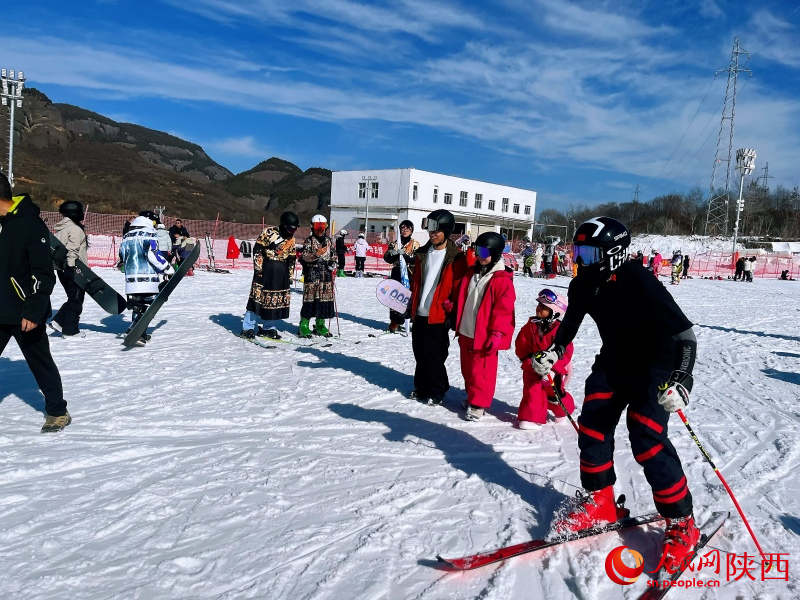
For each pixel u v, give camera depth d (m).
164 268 7.80
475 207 61.44
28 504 3.36
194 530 3.13
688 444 4.80
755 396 6.45
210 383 6.05
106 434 4.53
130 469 3.90
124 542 3.00
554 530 3.16
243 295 13.48
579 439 3.19
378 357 7.64
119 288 13.41
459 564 2.79
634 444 2.99
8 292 4.14
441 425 5.03
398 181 56.19
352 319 11.03
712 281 31.86
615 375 3.10
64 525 3.14
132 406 5.20
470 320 5.13
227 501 3.46
